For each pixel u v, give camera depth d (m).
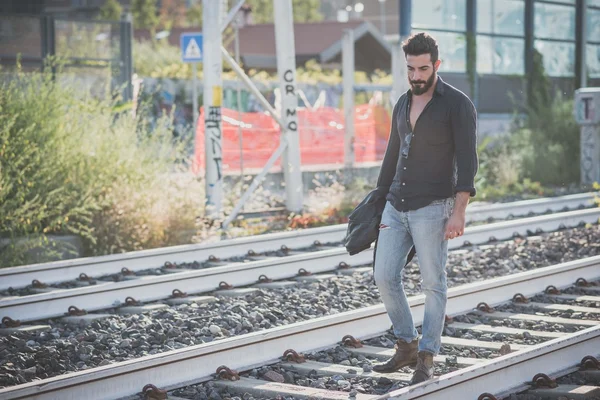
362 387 7.21
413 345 7.22
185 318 9.99
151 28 55.62
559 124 30.47
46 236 14.78
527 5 33.44
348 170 23.98
